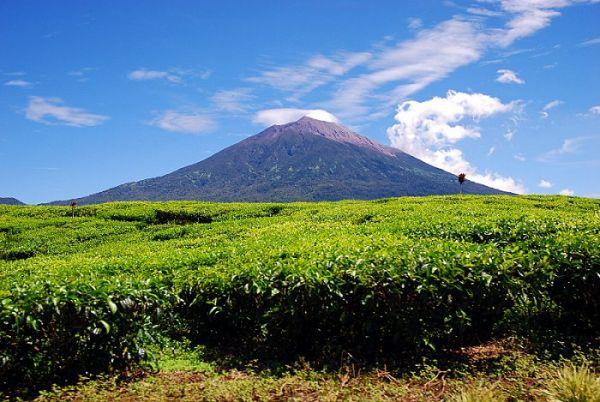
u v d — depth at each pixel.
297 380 6.69
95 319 6.79
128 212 32.31
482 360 7.50
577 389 5.49
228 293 8.24
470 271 7.68
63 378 6.85
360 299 7.41
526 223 14.19
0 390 6.50
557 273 8.49
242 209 31.55
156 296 7.54
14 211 35.56
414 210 22.50
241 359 7.84
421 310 7.39
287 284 7.60
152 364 7.62
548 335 8.37
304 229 17.95
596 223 12.55
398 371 7.04
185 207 33.28
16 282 8.23
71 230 27.50
